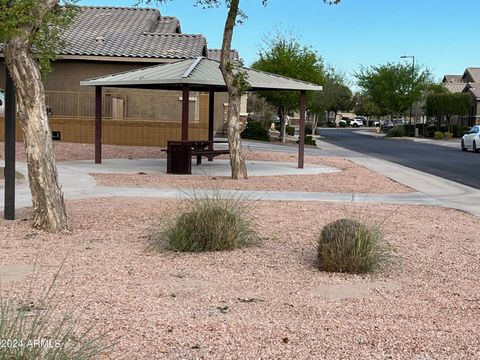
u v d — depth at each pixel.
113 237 9.41
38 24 9.53
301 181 18.03
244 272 7.57
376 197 15.38
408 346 5.16
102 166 21.03
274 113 54.47
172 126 28.56
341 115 116.69
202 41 31.36
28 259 7.96
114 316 5.74
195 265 7.85
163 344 5.06
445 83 80.31
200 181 17.17
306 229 10.37
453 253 8.90
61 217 9.77
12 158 10.66
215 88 22.69
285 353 4.93
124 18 33.97
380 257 7.90
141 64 29.38
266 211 12.24
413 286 7.15
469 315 6.10
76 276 7.16
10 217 10.68
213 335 5.30
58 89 29.31
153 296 6.46
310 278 7.38
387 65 65.69
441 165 26.67
